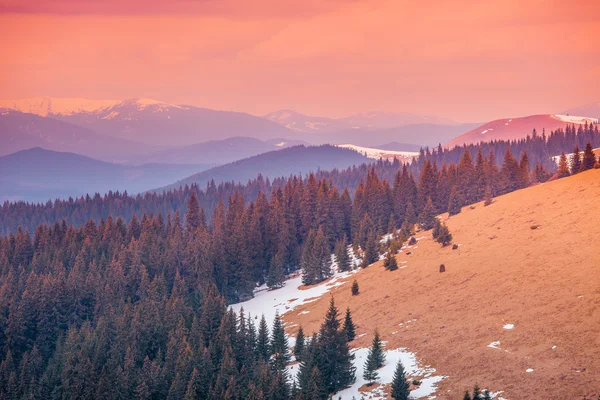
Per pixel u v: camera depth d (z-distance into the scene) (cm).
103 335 15525
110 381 12256
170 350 13562
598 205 15575
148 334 15150
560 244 14050
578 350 8988
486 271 14275
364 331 13575
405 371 10494
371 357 10919
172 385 11831
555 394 8044
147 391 12038
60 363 14900
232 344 13650
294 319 16625
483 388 8875
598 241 13225
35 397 13338
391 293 15650
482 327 11194
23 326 16875
